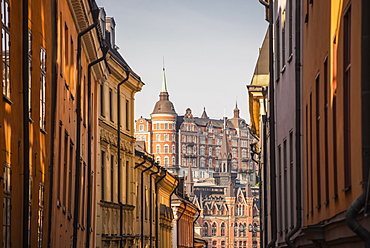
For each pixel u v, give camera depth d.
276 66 43.00
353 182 18.53
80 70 42.50
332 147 22.42
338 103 21.03
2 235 21.98
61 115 36.22
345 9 19.72
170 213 99.50
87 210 48.56
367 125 16.89
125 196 67.88
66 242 39.88
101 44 51.28
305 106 30.19
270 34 39.16
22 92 24.98
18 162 24.61
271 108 39.28
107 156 60.72
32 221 28.34
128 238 68.19
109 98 62.09
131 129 70.25
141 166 74.69
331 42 22.62
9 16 22.75
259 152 74.75
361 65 17.06
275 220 38.75
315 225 24.25
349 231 19.08
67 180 39.22
